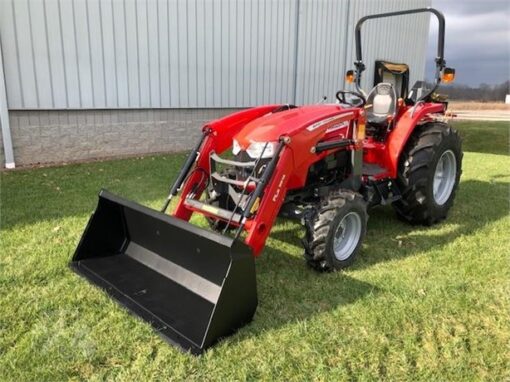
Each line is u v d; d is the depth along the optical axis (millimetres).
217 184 3166
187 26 7641
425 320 2469
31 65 6059
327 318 2469
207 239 2301
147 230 2883
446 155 4230
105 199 2969
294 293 2752
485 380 2016
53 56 6238
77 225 3840
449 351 2205
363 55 11812
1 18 5691
